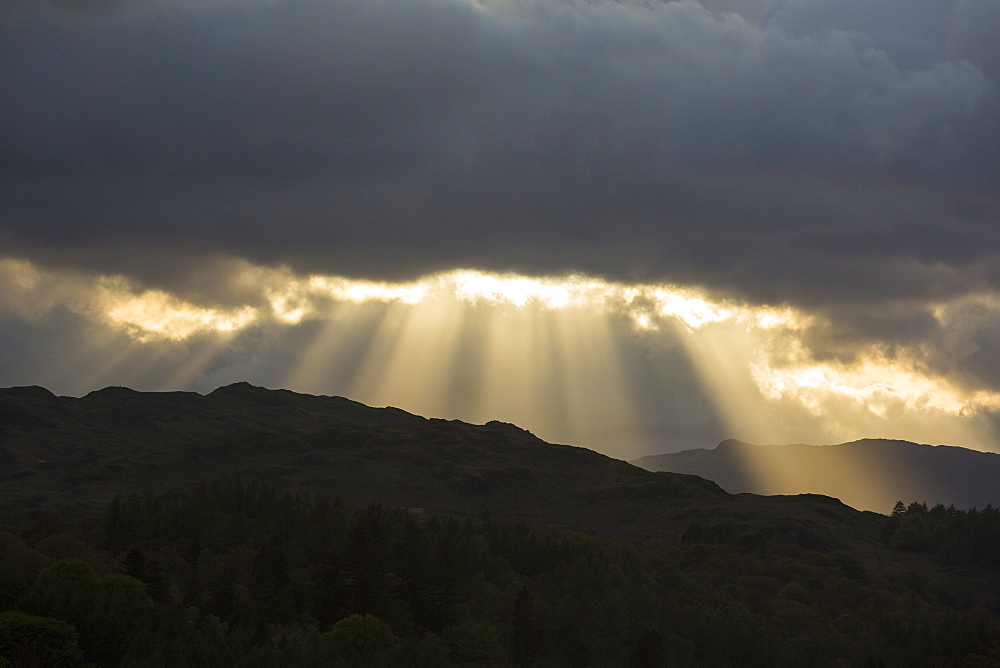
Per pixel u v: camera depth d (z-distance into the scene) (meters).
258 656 141.50
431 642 172.00
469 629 178.62
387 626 169.50
